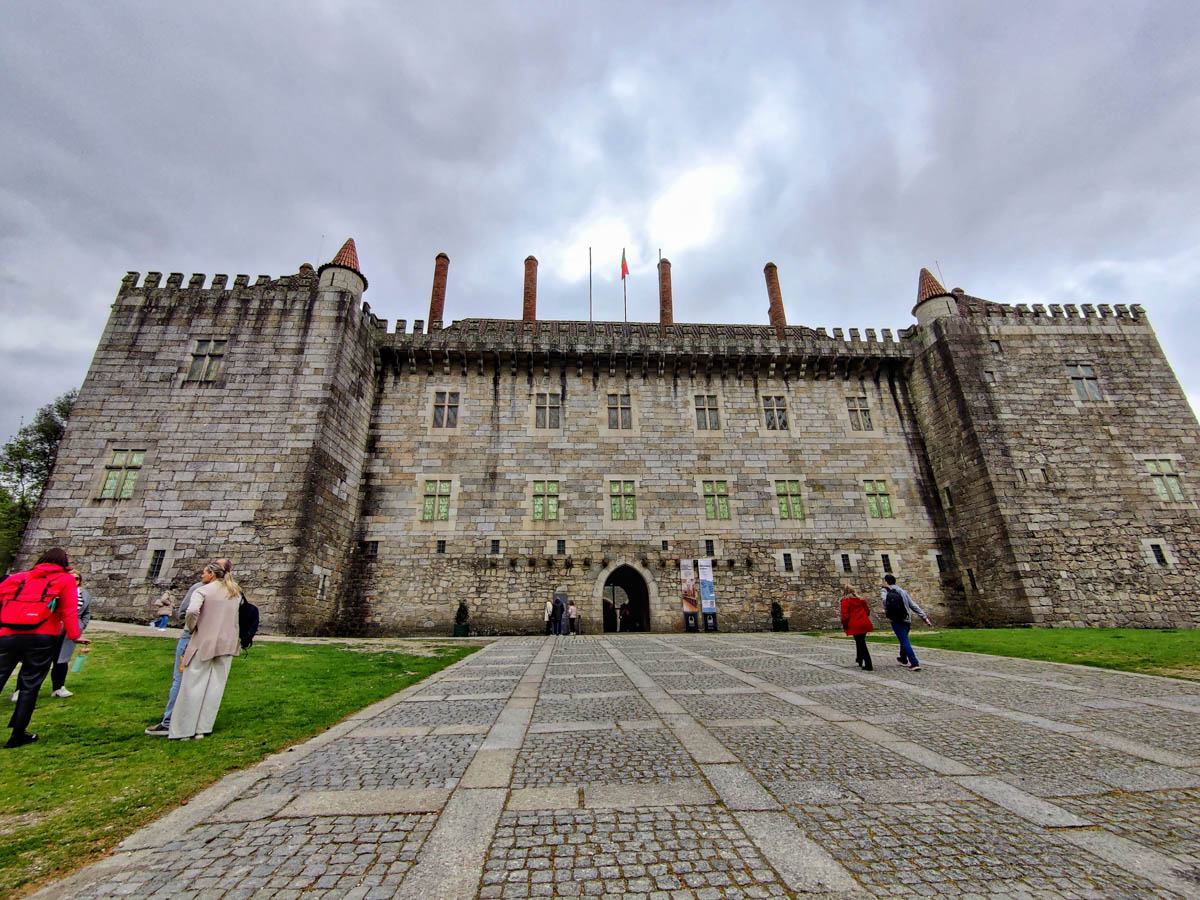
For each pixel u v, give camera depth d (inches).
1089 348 1023.0
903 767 203.3
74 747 243.9
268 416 838.5
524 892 124.0
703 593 946.7
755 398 1080.2
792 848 143.1
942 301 1045.8
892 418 1083.9
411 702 327.9
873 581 976.3
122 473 797.2
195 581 752.3
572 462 1013.2
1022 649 540.1
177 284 911.0
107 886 129.1
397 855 142.3
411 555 936.9
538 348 1047.0
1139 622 844.0
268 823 162.4
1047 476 927.7
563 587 936.3
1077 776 194.2
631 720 275.7
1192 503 924.0
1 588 257.6
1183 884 124.1
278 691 357.7
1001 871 130.7
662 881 127.8
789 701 315.9
